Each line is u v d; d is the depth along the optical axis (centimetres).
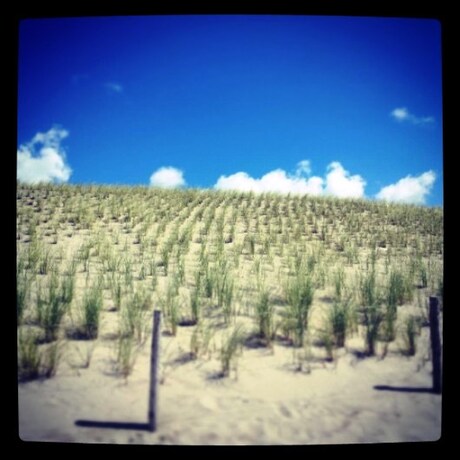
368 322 629
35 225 1232
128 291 769
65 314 665
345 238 1287
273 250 1116
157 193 1864
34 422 464
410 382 529
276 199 1870
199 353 570
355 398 503
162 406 484
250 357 566
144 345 591
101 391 504
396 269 966
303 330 612
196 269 920
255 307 682
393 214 1642
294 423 466
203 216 1499
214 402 492
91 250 1052
